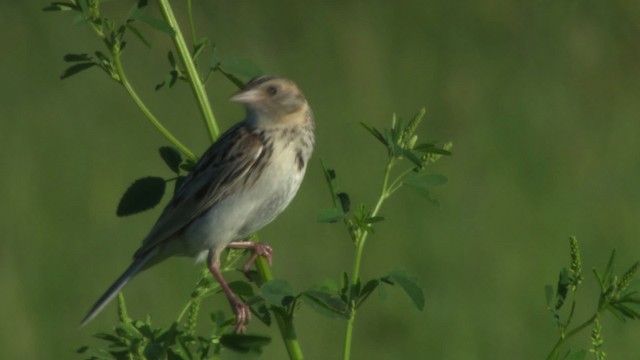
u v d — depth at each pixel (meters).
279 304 6.93
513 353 13.54
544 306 13.94
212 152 8.07
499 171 15.84
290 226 14.39
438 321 13.73
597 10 18.66
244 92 8.12
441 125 16.78
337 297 6.93
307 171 15.24
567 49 18.31
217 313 6.78
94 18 7.46
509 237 14.71
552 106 17.19
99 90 17.03
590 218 15.13
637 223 15.07
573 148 16.36
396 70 17.72
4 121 16.45
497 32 18.53
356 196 14.95
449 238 14.54
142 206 7.87
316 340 13.30
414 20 18.38
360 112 16.70
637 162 16.17
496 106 17.08
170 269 13.47
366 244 14.31
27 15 18.22
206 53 17.50
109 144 16.14
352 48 17.81
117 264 14.23
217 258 8.00
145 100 16.83
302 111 8.20
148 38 17.52
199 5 18.31
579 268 6.91
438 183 7.39
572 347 13.34
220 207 8.01
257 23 18.28
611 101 17.45
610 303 6.84
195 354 6.72
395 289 13.75
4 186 15.21
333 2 18.48
